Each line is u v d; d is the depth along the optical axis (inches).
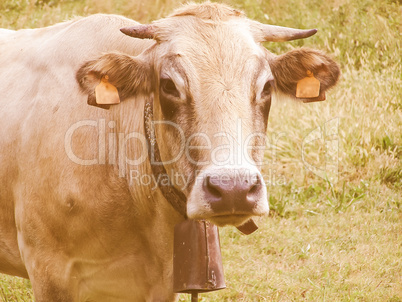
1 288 418.3
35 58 336.5
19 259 340.8
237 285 434.6
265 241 496.4
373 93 678.5
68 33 334.3
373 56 758.5
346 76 700.0
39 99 319.9
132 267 319.3
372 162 594.9
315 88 303.4
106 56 283.3
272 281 438.3
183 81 268.5
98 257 313.6
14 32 379.6
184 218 305.7
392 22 809.5
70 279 313.3
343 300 418.0
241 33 281.4
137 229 313.9
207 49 273.7
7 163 323.9
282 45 783.1
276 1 816.9
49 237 309.9
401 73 729.6
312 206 549.6
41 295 312.3
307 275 447.8
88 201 303.4
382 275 452.1
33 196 310.0
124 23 330.6
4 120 327.6
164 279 321.4
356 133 625.6
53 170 305.1
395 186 577.6
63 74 320.8
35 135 313.1
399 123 640.4
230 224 257.8
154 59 288.4
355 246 487.2
